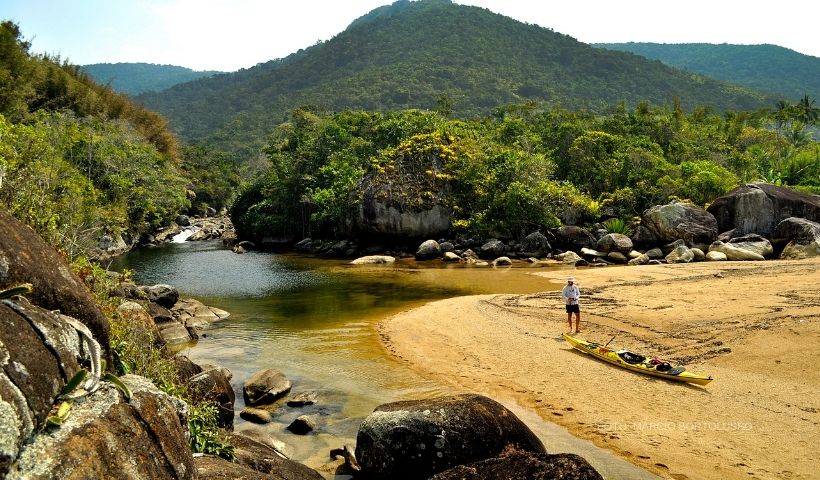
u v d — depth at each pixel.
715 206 39.69
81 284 6.65
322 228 51.34
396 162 47.59
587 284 27.56
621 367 15.08
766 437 10.91
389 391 14.05
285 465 8.65
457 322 20.41
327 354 17.25
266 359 16.86
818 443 10.59
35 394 4.28
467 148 48.66
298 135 66.81
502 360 16.05
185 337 19.00
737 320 18.11
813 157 54.78
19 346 4.39
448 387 14.22
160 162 63.62
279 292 28.48
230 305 25.28
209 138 197.25
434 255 40.94
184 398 9.13
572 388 13.78
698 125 68.31
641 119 62.59
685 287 24.41
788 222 36.31
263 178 63.62
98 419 4.70
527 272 33.03
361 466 9.70
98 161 44.34
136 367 8.42
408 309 23.42
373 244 46.41
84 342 5.38
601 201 45.38
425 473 9.09
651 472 9.80
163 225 65.69
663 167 46.25
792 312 18.33
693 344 16.34
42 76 56.00
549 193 42.50
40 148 11.40
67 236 10.48
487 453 9.22
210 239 62.09
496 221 42.31
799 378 13.51
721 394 13.01
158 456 5.09
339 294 27.50
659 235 38.84
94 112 61.97
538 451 9.59
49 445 4.15
